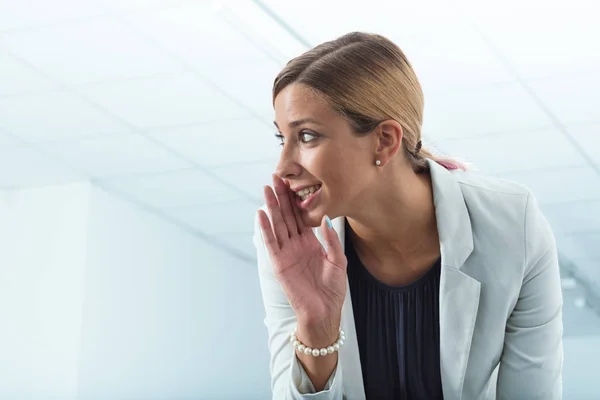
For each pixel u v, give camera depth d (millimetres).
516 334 1435
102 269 7867
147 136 6340
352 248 1446
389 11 4219
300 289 1322
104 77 5340
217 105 5688
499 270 1386
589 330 9484
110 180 7559
